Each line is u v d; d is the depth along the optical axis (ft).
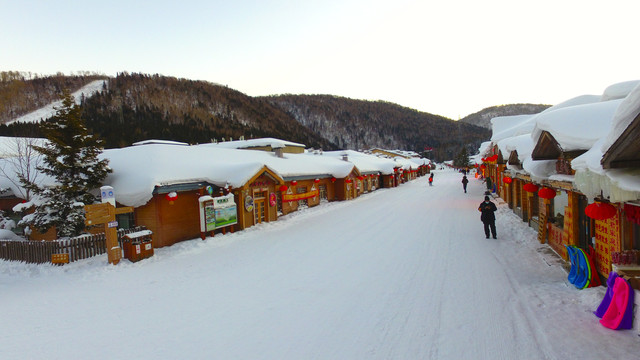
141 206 38.65
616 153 13.53
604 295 18.83
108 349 16.53
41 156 55.52
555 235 30.55
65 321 19.79
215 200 41.98
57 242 31.58
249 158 61.93
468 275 25.58
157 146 48.83
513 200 56.18
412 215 56.70
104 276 28.14
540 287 22.33
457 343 15.90
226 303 21.80
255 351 15.87
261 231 46.47
